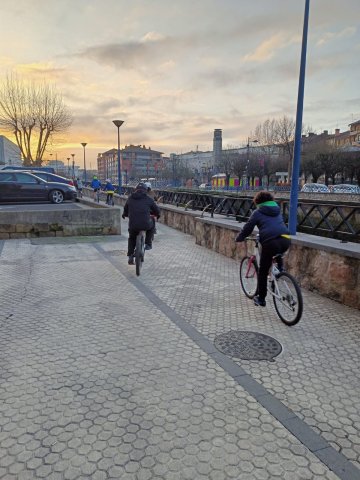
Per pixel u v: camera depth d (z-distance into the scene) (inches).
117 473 85.1
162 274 266.7
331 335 162.4
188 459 89.2
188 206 513.7
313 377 127.5
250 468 86.7
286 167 2282.2
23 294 216.8
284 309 176.7
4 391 117.3
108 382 122.9
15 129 1461.6
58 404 110.7
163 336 160.2
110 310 191.6
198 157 4751.5
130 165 5098.4
